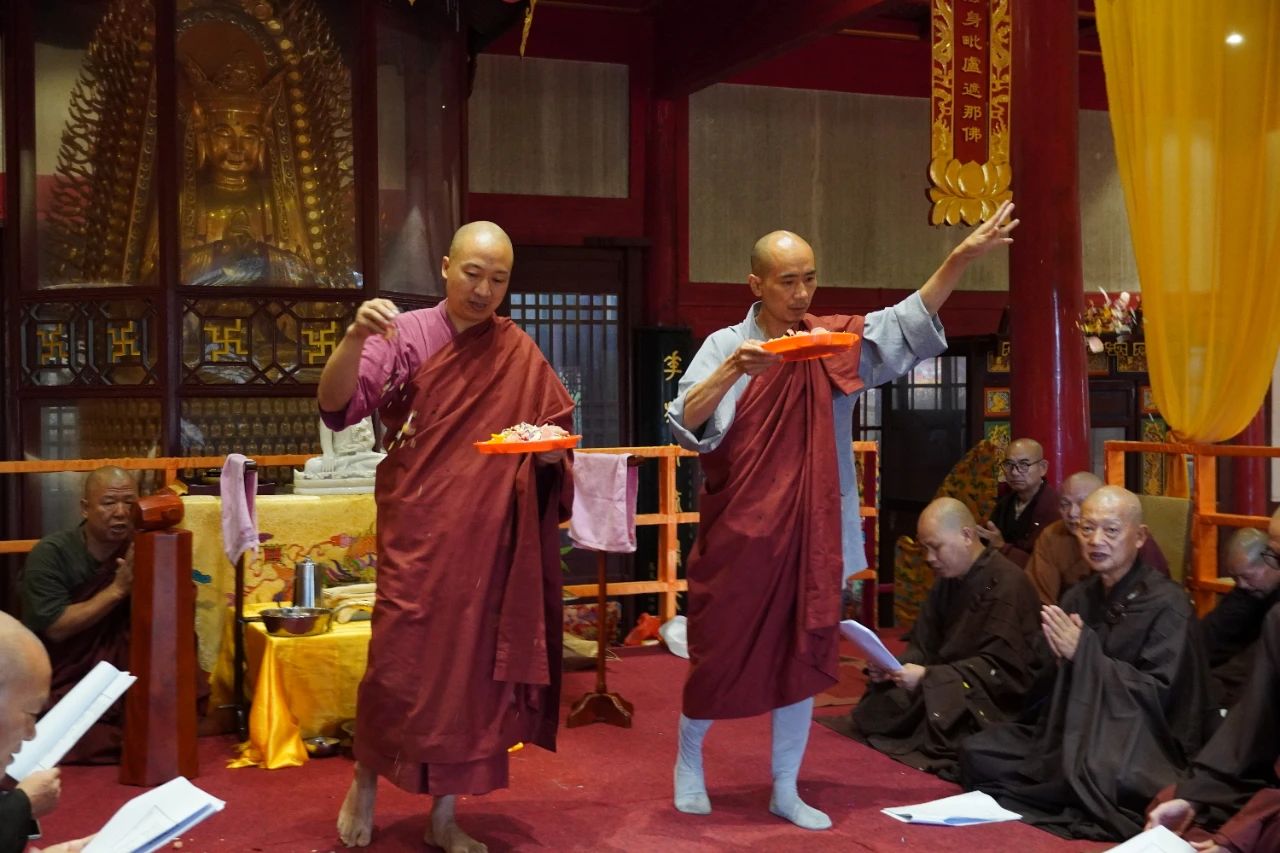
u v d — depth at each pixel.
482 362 3.47
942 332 3.84
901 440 10.80
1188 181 5.46
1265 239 5.32
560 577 3.61
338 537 5.34
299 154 6.95
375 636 3.41
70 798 4.12
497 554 3.41
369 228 6.90
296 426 6.85
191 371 6.57
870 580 7.08
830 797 4.13
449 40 7.46
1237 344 5.41
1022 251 6.24
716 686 3.75
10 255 6.86
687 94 9.39
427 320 3.50
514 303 9.37
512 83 9.30
